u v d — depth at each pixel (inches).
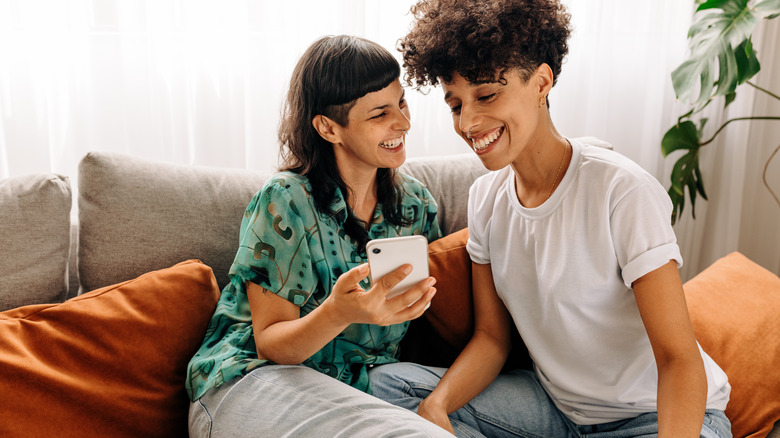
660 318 35.4
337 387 36.6
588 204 37.9
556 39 36.6
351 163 42.9
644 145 82.8
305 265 40.2
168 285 43.5
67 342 39.0
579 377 41.8
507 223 42.9
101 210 46.6
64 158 66.0
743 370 47.8
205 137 67.5
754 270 55.6
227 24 65.1
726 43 66.3
